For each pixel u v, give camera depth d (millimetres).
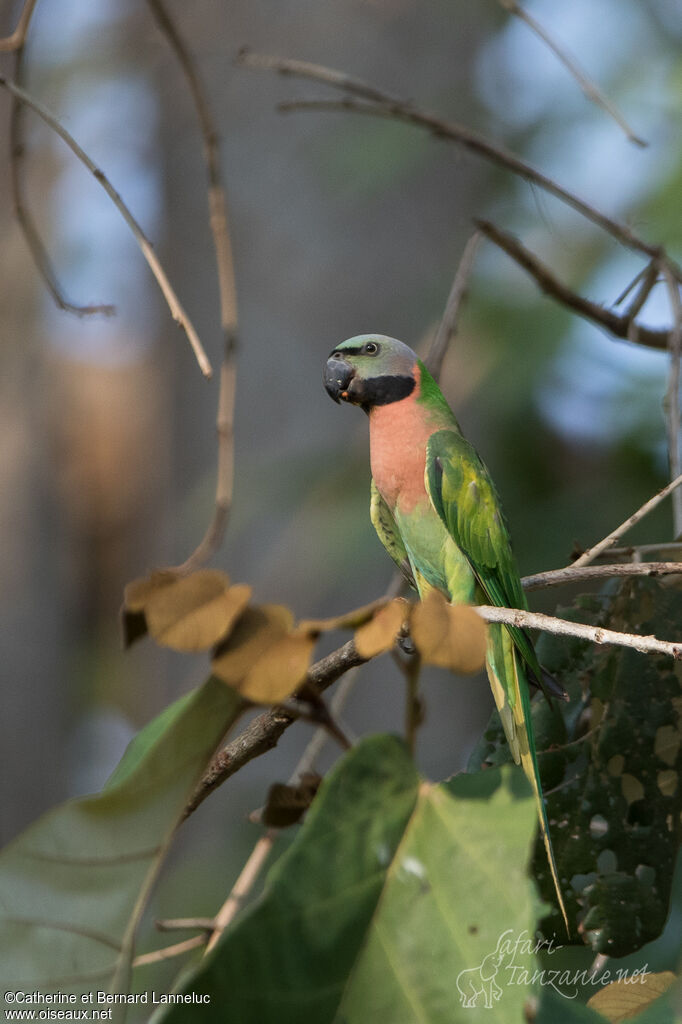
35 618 15219
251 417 10695
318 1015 2355
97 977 2434
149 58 12047
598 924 3861
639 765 4102
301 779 3645
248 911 2383
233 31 10977
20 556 15391
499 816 2533
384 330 10625
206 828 10516
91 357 20406
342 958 2410
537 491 11281
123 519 20500
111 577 20297
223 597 2551
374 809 2549
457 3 11023
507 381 10656
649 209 10367
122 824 2498
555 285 6523
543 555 10797
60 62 12727
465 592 6613
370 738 2590
